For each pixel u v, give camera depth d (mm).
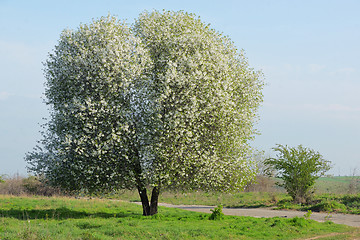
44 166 19969
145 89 19094
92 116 18828
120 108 18875
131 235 14648
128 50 19594
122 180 19688
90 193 20438
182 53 20297
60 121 19719
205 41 21141
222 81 20500
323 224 19172
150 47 20875
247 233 15750
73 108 18969
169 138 18812
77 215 22172
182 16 21734
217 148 19922
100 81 18609
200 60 20016
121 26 20688
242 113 21641
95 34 20016
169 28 20859
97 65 18875
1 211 22016
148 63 19625
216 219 20328
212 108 19703
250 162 22656
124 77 18703
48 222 17797
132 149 19359
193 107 18641
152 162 19141
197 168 19375
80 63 19234
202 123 19375
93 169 18781
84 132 18938
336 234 16172
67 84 20016
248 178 22531
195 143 19016
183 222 18609
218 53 20906
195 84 19203
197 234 15102
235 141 21016
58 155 19328
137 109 19312
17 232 14078
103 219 19328
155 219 19359
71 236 13812
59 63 20391
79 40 20172
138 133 19016
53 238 13406
